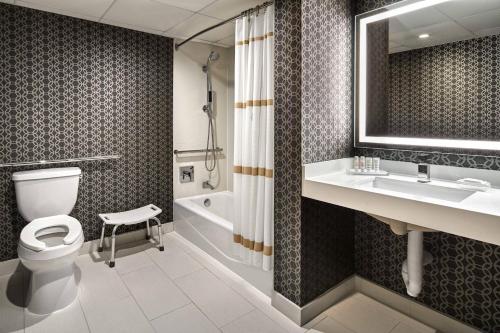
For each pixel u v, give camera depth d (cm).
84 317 200
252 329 190
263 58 211
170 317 201
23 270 262
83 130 284
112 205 308
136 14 264
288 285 202
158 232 312
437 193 170
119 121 305
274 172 205
